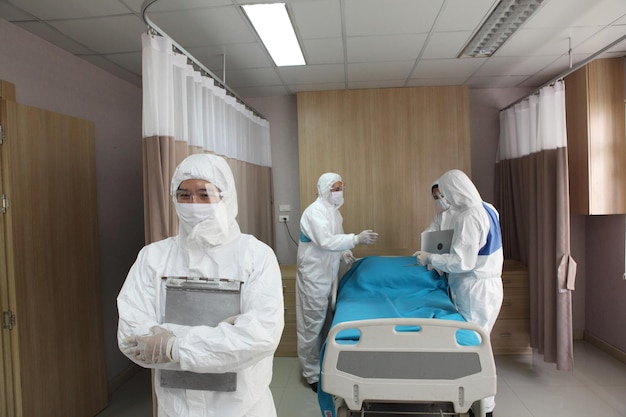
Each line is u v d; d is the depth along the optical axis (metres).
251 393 1.14
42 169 2.16
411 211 3.63
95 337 2.56
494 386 1.46
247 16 2.19
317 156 3.71
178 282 1.16
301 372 3.11
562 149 2.70
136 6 2.03
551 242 2.84
